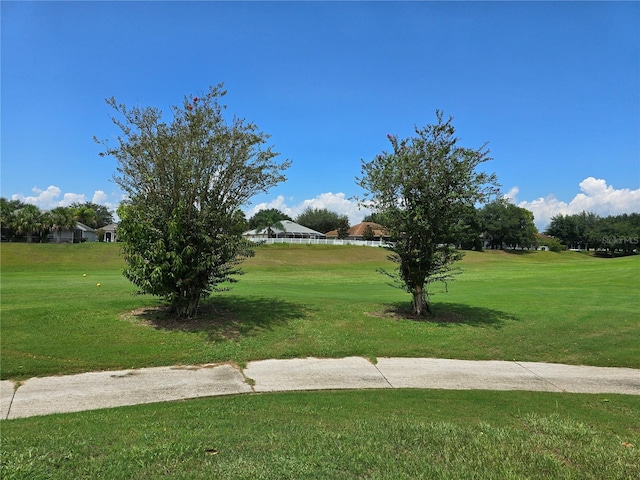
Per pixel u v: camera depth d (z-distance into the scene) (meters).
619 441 4.60
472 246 76.25
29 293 14.30
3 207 55.59
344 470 3.57
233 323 10.00
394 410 5.62
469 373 7.74
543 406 6.02
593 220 104.75
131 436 4.34
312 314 11.12
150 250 9.48
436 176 10.52
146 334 8.95
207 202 9.95
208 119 9.73
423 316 11.48
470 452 4.03
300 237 80.88
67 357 7.58
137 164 9.59
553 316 11.74
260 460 3.70
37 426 4.75
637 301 14.75
